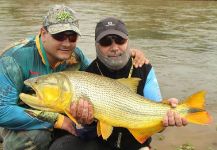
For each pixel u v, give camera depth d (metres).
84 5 12.46
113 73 2.12
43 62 2.18
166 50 6.52
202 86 4.66
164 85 4.64
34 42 2.22
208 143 3.06
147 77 2.17
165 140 3.07
